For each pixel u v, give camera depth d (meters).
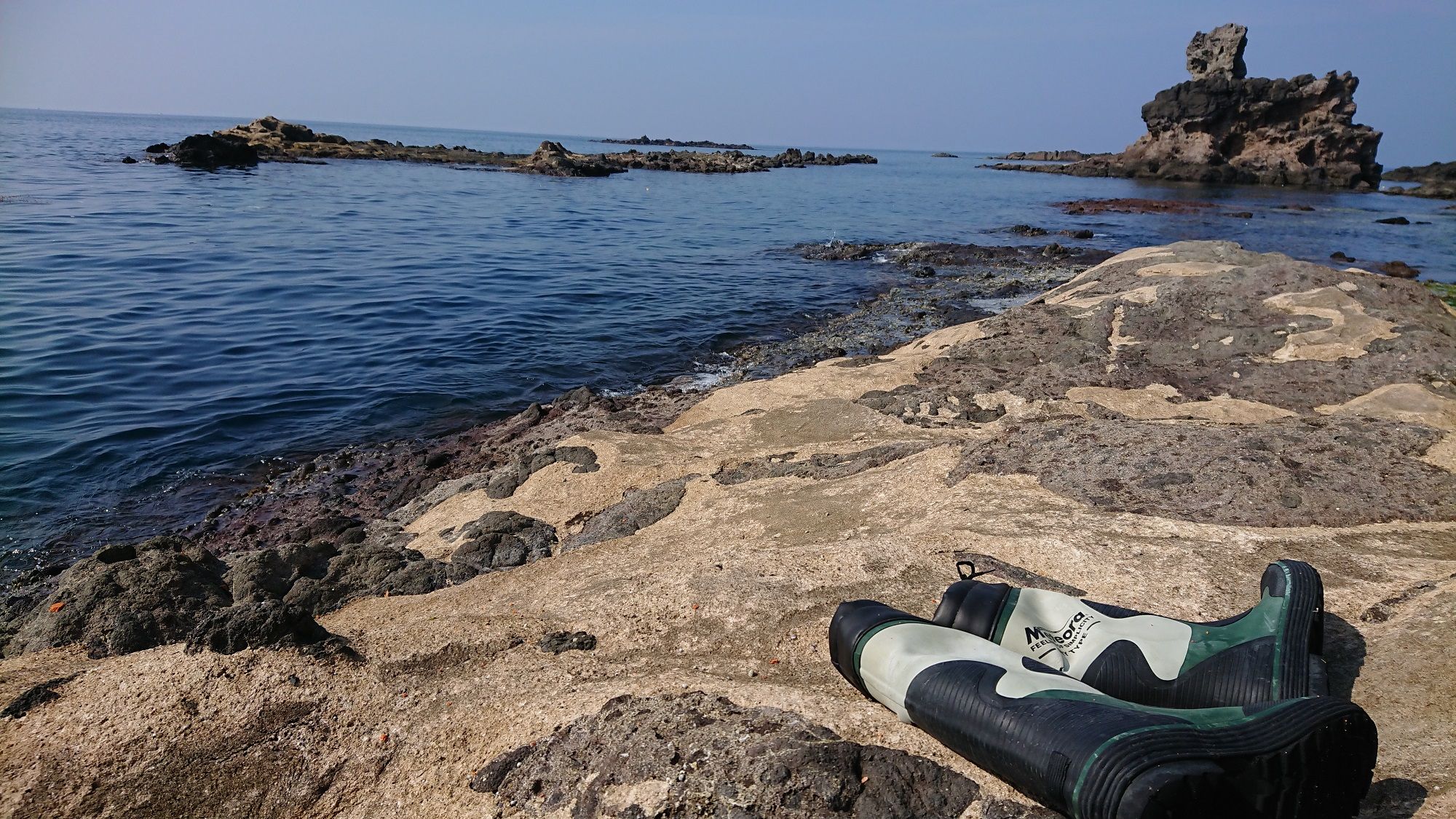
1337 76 66.69
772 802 3.06
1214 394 9.10
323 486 9.41
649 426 10.03
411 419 11.60
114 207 31.31
